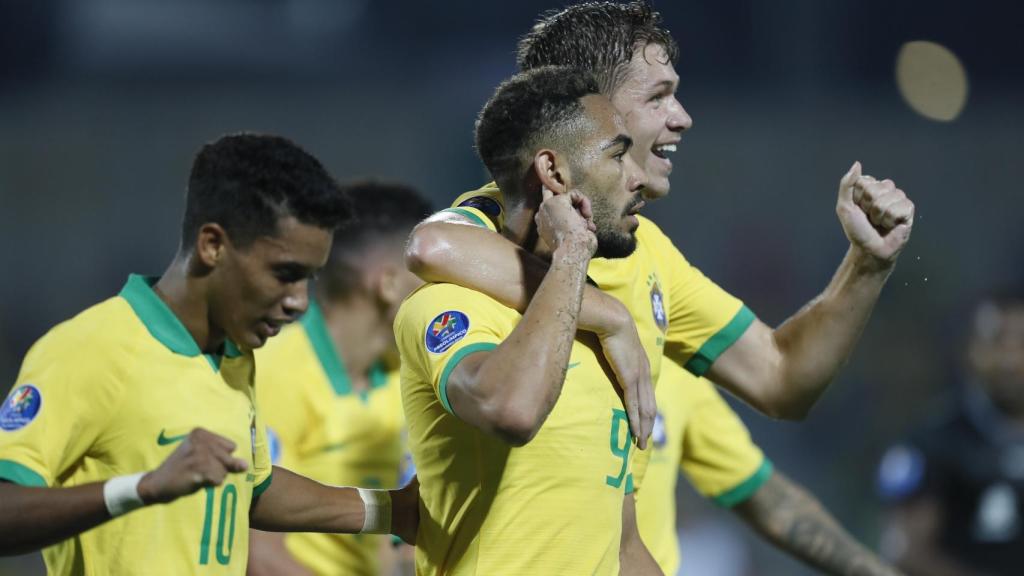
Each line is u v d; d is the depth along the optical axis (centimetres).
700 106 5681
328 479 1794
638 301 1285
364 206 1830
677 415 1691
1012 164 5541
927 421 2272
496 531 1147
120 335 1173
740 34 5728
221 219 1190
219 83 5856
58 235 5812
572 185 1171
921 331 4238
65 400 1134
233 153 1202
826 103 5666
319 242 1212
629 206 1191
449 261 1159
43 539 1063
